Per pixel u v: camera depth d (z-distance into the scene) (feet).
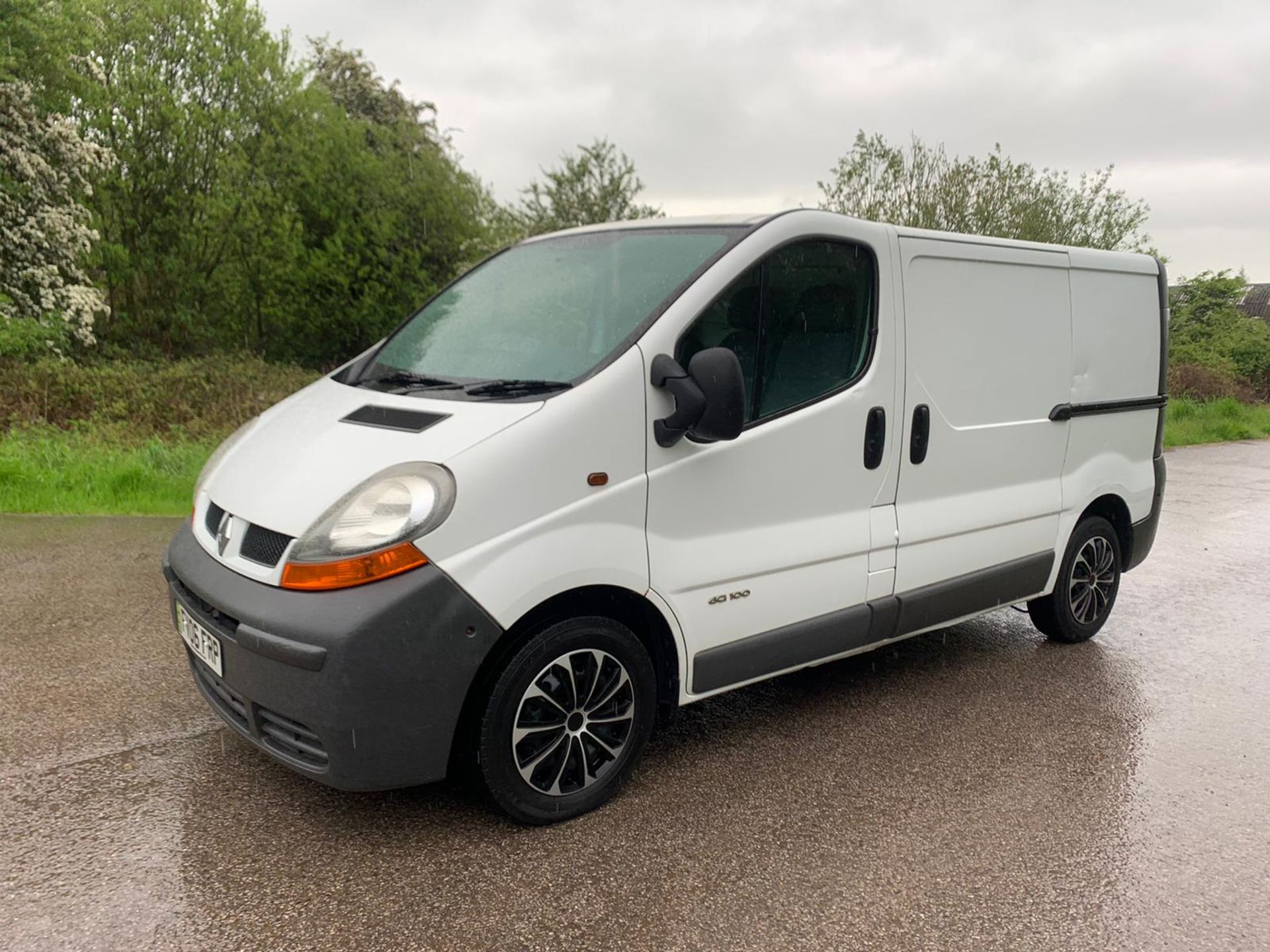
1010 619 18.52
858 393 12.04
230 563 9.45
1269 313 148.66
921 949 8.25
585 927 8.33
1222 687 14.98
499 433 9.27
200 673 10.41
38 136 53.67
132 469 25.75
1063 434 15.43
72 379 46.26
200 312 67.82
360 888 8.76
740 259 10.82
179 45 63.93
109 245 62.80
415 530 8.71
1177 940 8.52
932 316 13.01
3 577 17.37
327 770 8.76
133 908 8.32
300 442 10.22
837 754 12.06
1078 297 15.46
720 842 9.82
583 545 9.55
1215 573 22.38
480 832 9.79
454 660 8.84
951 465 13.52
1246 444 51.70
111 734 11.55
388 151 69.82
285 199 66.59
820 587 11.95
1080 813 10.76
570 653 9.75
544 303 11.55
